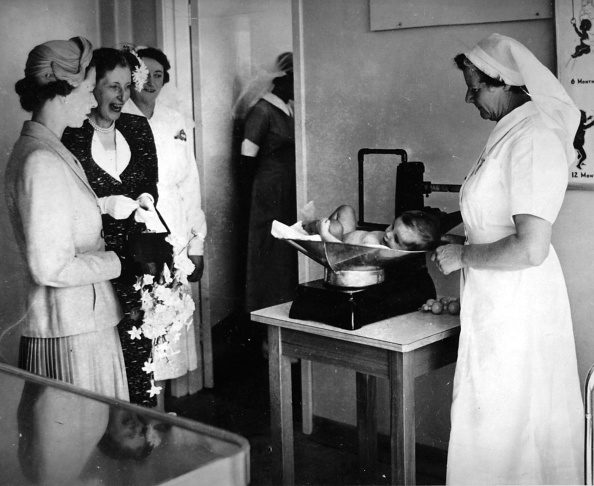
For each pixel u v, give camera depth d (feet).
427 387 10.49
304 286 8.62
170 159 11.62
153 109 11.41
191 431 3.61
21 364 9.55
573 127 7.45
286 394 8.99
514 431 7.57
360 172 9.94
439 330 7.98
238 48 12.25
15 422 3.83
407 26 10.03
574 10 8.36
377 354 7.87
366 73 10.63
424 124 10.11
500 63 7.41
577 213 8.75
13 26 10.22
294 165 12.30
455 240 8.85
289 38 11.83
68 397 4.14
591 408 6.14
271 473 10.32
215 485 3.27
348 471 10.34
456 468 7.88
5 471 3.41
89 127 10.36
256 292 12.94
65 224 9.04
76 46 10.06
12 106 9.95
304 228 9.50
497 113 7.69
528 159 7.09
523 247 7.05
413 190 9.14
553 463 7.75
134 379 10.68
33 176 8.90
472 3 9.37
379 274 8.55
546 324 7.61
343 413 11.60
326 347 8.38
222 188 12.79
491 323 7.59
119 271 9.73
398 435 7.76
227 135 12.50
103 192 10.59
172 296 10.92
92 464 3.41
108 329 9.90
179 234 11.79
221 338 13.23
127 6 11.61
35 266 8.87
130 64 10.92
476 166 7.81
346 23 10.75
